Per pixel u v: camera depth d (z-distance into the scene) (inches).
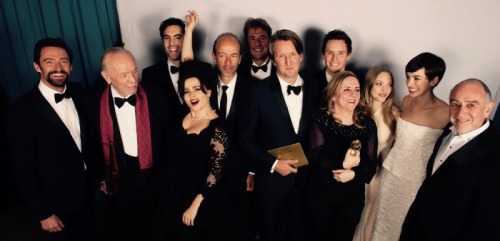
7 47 113.1
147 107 90.0
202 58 123.8
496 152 59.0
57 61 78.7
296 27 116.0
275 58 84.3
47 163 80.7
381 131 90.7
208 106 80.9
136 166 93.0
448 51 110.7
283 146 88.4
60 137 80.6
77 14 112.7
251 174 105.3
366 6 110.3
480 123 62.7
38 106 77.9
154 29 121.9
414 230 75.3
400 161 85.9
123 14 120.9
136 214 91.2
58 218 85.8
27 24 110.9
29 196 79.7
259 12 115.9
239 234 88.9
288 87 87.0
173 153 83.0
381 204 92.9
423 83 81.7
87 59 118.3
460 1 104.7
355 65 118.0
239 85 97.2
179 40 106.0
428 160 79.3
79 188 86.8
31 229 113.8
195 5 117.8
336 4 111.5
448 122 79.7
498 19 104.2
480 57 109.3
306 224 92.9
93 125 88.8
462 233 63.9
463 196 62.6
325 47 97.9
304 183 93.8
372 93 88.0
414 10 108.1
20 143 77.0
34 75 116.8
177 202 81.7
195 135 77.9
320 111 84.4
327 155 83.1
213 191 81.4
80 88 92.7
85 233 95.6
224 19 118.2
